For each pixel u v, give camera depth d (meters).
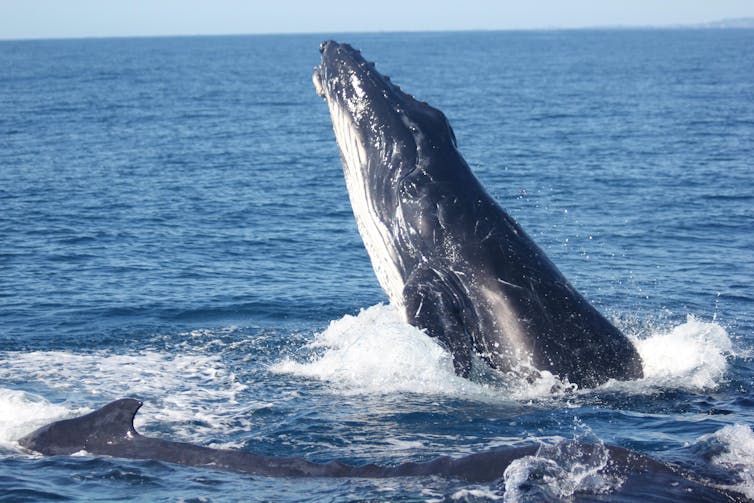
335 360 49.25
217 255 79.88
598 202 104.69
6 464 34.62
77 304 62.72
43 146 159.75
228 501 31.33
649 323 59.28
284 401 44.12
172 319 59.78
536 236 86.75
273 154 153.75
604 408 42.84
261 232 90.00
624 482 30.92
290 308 62.75
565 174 126.31
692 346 51.03
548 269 48.22
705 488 31.02
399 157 50.72
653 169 131.00
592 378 46.22
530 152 150.62
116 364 49.97
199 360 51.09
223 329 57.69
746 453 34.19
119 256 78.62
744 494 30.80
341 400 44.25
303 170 134.75
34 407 41.53
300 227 92.81
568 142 165.12
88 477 33.41
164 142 170.00
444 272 48.28
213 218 96.81
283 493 31.83
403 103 51.94
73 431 36.19
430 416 41.75
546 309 46.88
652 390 45.62
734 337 56.03
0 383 46.06
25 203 103.31
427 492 31.02
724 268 74.50
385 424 40.72
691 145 159.25
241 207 103.56
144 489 32.47
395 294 52.91
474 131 183.62
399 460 36.22
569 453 32.38
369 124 51.75
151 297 64.75
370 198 52.16
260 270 74.44
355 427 40.41
